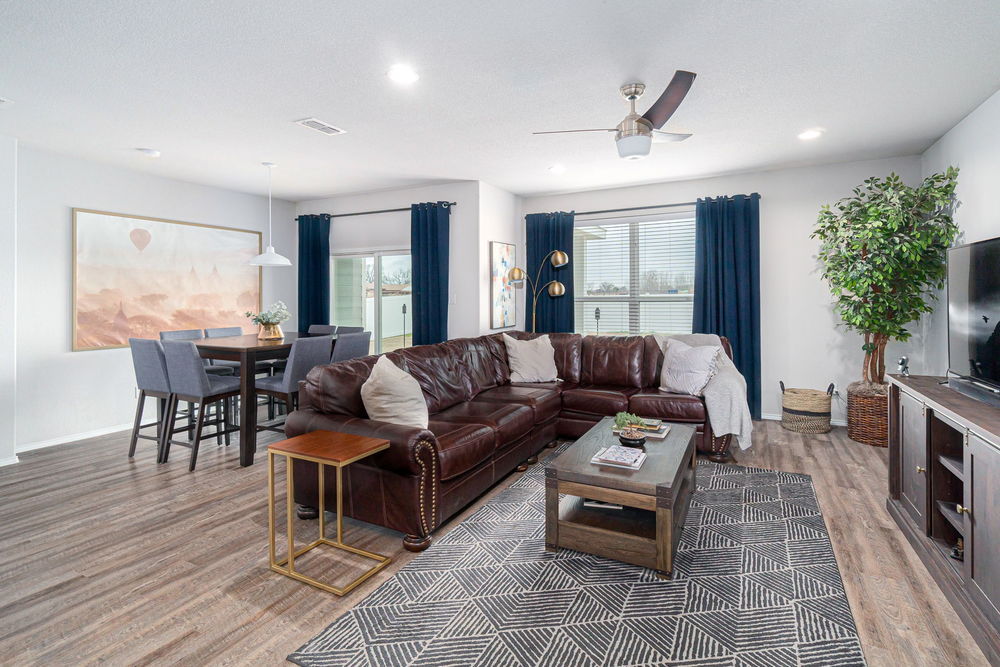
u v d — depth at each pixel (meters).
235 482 3.41
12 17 2.20
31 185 4.26
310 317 6.46
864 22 2.29
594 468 2.45
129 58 2.60
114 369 4.82
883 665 1.69
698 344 4.58
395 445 2.42
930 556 2.27
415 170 4.98
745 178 5.12
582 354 4.91
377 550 2.50
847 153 4.40
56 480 3.44
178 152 4.34
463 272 5.55
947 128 3.76
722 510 2.95
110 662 1.71
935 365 4.19
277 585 2.18
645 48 2.53
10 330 3.83
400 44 2.47
